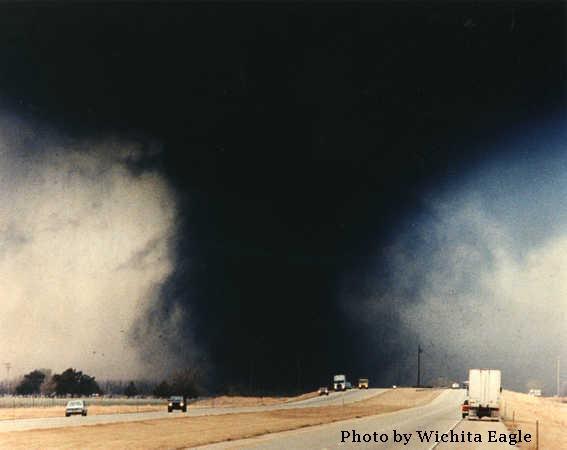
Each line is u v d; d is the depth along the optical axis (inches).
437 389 5260.8
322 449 1118.4
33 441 1392.7
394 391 5162.4
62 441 1392.7
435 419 2169.0
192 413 2913.4
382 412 2851.9
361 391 5265.8
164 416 2628.0
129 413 2947.8
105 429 1807.3
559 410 3036.4
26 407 4148.6
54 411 3550.7
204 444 1278.3
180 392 5022.1
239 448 1146.7
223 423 2103.8
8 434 1603.1
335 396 4825.3
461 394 4630.9
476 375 2114.9
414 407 3462.1
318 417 2452.0
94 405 4340.6
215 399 4965.6
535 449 1221.7
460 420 2089.1
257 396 5226.4
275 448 1141.7
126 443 1314.0
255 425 1982.0
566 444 1391.5
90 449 1192.8
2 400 4448.8
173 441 1364.4
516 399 3855.8
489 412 2100.1
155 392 5014.8
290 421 2198.6
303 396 5054.1
